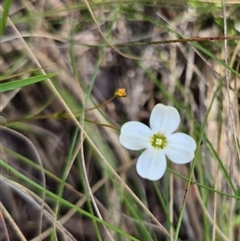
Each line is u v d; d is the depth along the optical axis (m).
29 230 0.18
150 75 0.19
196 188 0.19
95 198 0.19
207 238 0.18
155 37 0.20
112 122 0.19
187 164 0.19
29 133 0.19
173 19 0.20
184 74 0.20
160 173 0.17
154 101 0.20
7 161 0.19
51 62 0.19
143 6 0.19
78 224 0.19
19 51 0.19
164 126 0.17
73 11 0.19
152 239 0.18
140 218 0.19
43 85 0.19
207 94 0.20
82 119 0.17
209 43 0.20
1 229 0.18
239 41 0.19
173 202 0.19
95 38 0.19
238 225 0.19
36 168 0.19
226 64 0.18
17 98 0.19
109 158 0.19
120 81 0.20
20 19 0.18
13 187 0.18
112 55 0.20
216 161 0.19
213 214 0.19
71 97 0.19
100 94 0.19
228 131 0.19
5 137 0.19
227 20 0.19
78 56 0.19
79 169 0.19
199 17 0.20
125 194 0.19
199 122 0.19
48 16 0.19
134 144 0.17
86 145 0.19
